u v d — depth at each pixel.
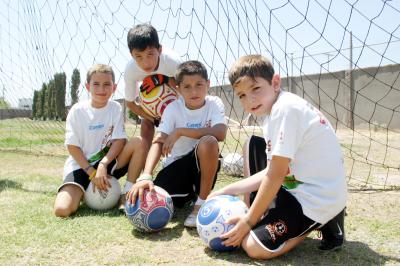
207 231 1.99
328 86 14.76
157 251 2.02
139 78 3.10
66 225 2.38
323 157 1.96
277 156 1.87
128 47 2.85
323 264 1.88
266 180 1.89
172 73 3.00
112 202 2.79
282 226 1.91
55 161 5.17
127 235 2.25
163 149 2.50
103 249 2.03
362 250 2.07
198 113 2.69
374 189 3.54
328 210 1.92
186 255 1.97
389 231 2.39
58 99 8.41
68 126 2.89
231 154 4.29
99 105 2.94
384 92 13.51
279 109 1.91
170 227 2.45
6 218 2.50
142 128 3.11
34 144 7.30
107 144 2.96
